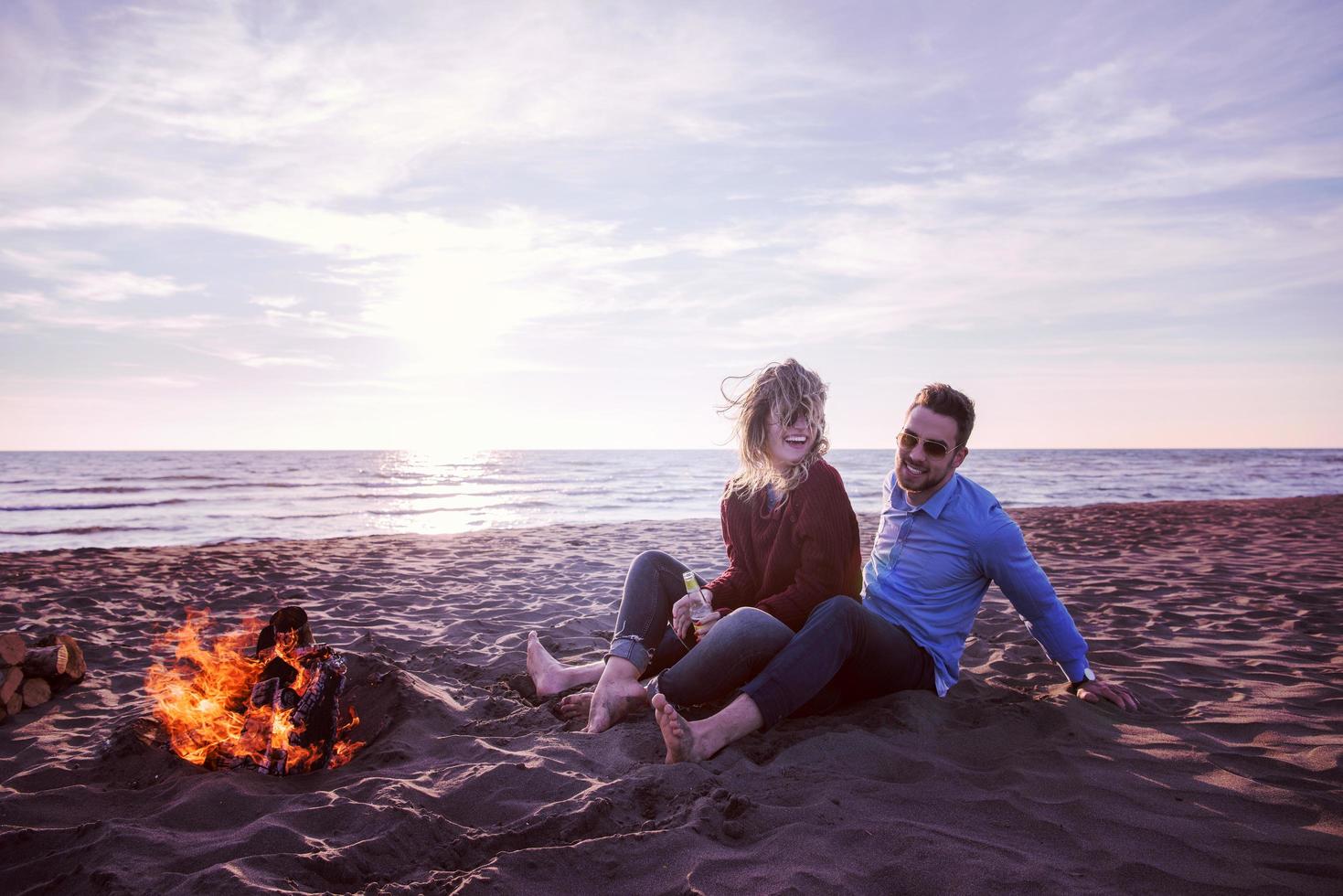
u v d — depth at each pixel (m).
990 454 115.25
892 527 3.16
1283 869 1.83
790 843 1.91
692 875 1.76
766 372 2.90
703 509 23.11
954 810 2.14
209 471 49.75
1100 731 2.79
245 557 9.17
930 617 3.02
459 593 6.47
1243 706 3.15
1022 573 2.93
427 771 2.45
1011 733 2.78
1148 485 34.22
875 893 1.70
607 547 10.41
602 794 2.16
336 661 2.61
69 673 3.46
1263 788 2.28
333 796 2.18
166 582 7.07
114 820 2.01
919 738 2.69
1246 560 8.08
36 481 36.50
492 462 79.31
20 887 1.76
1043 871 1.78
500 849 1.92
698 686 2.69
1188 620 5.02
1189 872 1.80
